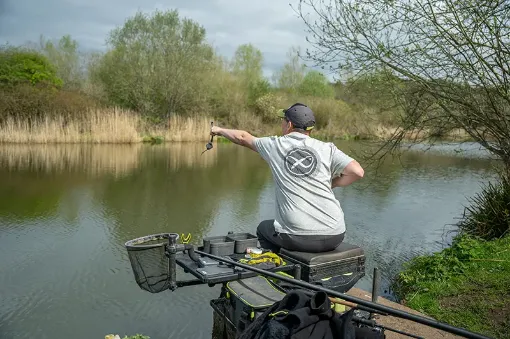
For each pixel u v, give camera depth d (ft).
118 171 47.37
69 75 115.44
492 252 19.70
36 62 87.10
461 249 19.54
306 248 10.95
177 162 55.57
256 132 105.91
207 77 104.06
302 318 7.14
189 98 99.76
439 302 16.11
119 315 16.56
